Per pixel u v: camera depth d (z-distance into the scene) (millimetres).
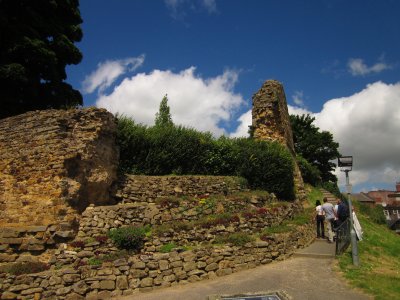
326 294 8266
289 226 13430
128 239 10312
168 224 11508
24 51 19547
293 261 11328
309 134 37375
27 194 11531
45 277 8758
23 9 20562
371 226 21469
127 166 15625
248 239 11219
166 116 30781
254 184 17922
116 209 11430
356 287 8695
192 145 17547
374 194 83875
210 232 11531
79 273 8930
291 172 19641
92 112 12727
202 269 9914
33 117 12547
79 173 11680
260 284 9102
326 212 15008
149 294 8852
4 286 8586
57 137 11758
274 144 20688
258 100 24188
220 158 17969
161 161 16250
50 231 10461
